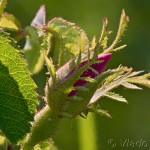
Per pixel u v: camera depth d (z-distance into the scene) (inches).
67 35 12.8
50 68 11.4
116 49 11.5
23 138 10.9
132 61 24.2
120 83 11.5
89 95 11.4
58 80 11.4
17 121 10.9
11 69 10.9
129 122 23.7
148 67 24.3
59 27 12.8
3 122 10.9
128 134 23.5
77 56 11.4
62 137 20.7
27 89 10.9
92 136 14.2
